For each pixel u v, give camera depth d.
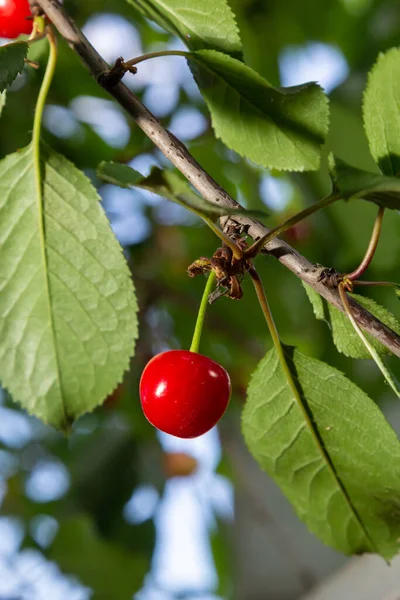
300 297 0.53
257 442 0.33
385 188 0.27
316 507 0.33
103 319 0.30
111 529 0.57
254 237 0.31
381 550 0.33
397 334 0.31
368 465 0.32
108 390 0.30
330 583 0.49
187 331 0.56
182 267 0.56
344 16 0.55
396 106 0.31
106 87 0.31
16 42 0.31
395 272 0.46
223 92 0.32
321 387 0.32
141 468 0.58
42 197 0.31
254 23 0.54
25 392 0.30
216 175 0.53
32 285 0.30
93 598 0.60
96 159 0.51
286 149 0.32
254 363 0.57
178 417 0.31
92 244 0.30
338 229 0.46
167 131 0.32
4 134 0.48
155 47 0.53
